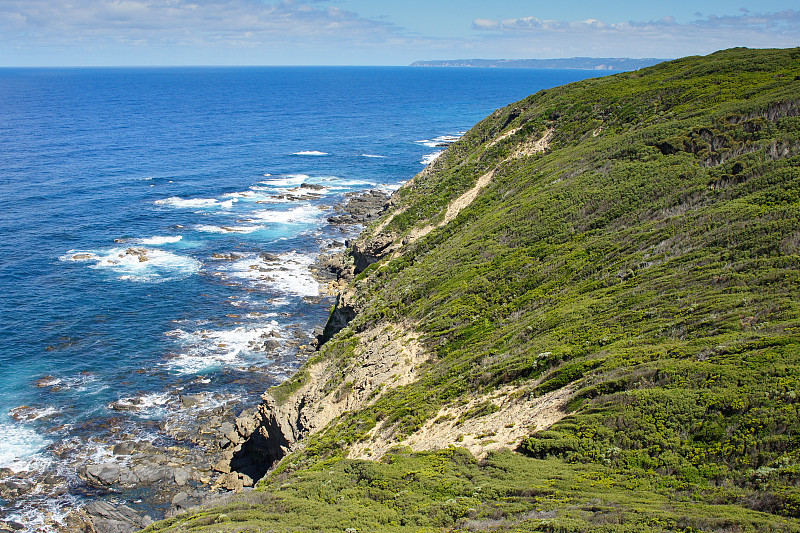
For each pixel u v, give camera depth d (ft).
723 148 132.87
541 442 63.46
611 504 47.73
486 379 87.51
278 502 68.18
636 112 190.29
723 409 56.59
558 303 101.96
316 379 129.49
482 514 51.62
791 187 101.91
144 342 169.27
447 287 130.62
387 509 59.11
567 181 154.30
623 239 113.39
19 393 141.79
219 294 203.10
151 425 133.28
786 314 67.92
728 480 49.14
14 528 103.04
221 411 139.03
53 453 122.42
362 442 90.63
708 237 97.19
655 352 70.59
